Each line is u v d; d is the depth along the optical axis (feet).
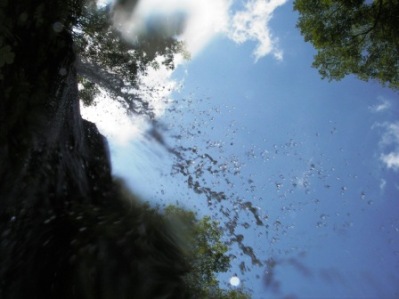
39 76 10.75
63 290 8.46
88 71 21.35
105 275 9.04
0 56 8.48
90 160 13.80
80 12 14.83
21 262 8.45
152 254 10.41
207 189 15.10
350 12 33.14
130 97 19.95
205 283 10.98
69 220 10.14
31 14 10.55
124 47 21.76
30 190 9.52
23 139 9.61
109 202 12.42
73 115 13.74
